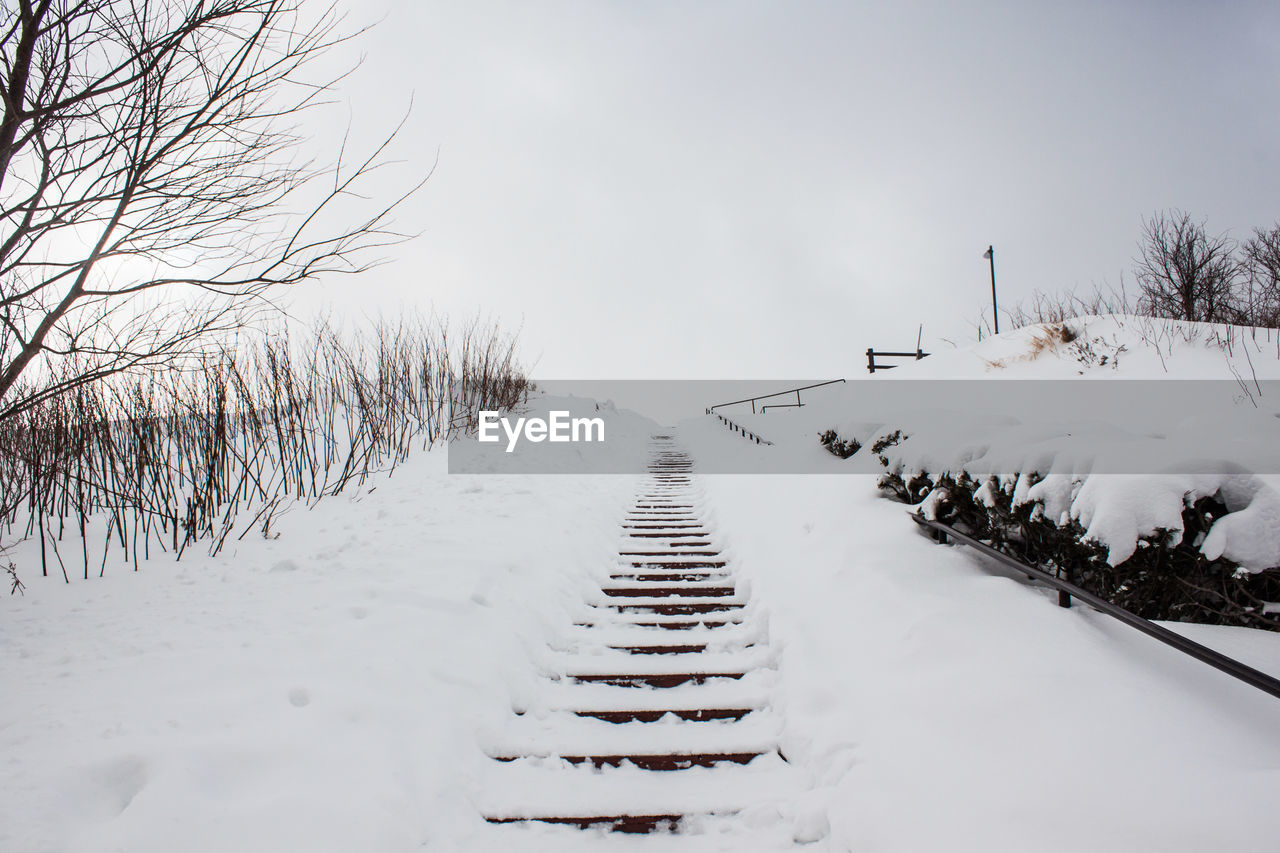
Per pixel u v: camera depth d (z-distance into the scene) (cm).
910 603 309
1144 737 189
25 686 238
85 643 278
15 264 246
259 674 249
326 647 276
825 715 260
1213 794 159
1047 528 301
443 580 366
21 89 232
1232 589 244
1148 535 239
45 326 253
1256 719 192
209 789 190
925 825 183
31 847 164
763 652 337
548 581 414
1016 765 193
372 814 192
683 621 384
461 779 229
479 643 308
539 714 282
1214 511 243
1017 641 256
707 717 280
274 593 343
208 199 270
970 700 228
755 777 238
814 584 383
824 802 212
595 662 328
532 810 219
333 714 231
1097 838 158
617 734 266
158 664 256
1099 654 237
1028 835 166
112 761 194
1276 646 233
